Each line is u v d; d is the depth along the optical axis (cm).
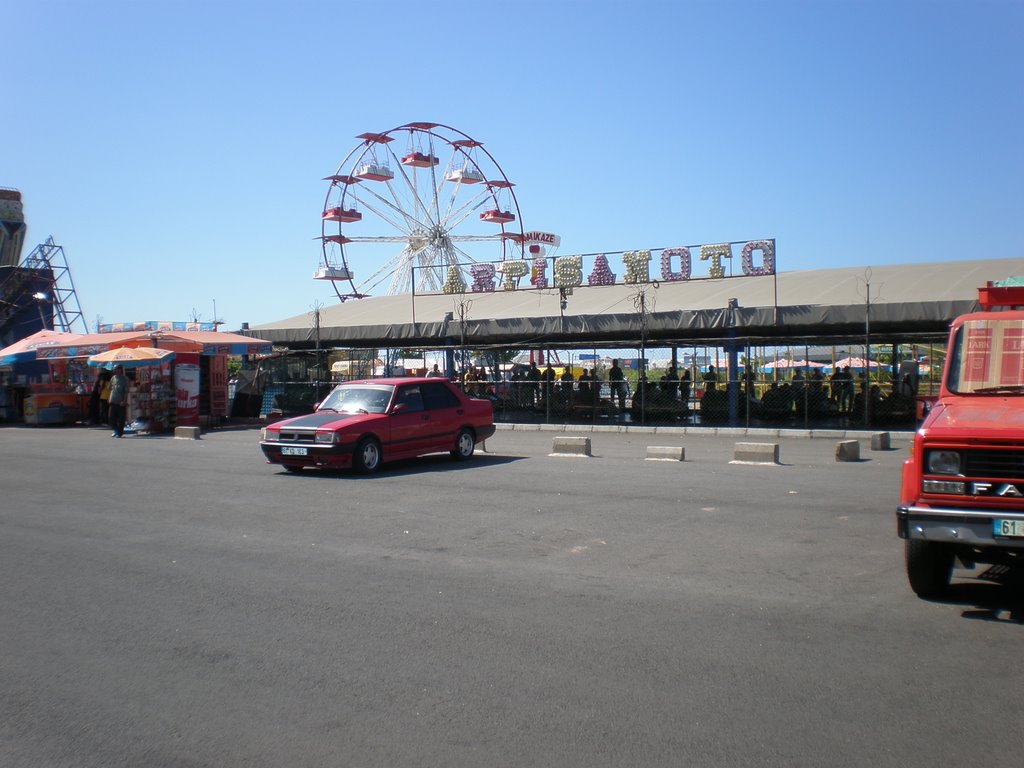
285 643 577
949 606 648
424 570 771
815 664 527
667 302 2547
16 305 4288
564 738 428
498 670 523
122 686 505
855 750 411
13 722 457
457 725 445
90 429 2611
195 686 504
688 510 1050
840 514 1013
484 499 1152
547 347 2614
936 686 489
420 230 4359
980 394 721
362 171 4238
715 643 567
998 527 594
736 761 402
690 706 465
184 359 2520
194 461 1662
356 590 707
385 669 527
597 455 1739
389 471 1463
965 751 409
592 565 783
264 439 1448
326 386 2881
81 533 951
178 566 795
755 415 2448
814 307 2173
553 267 2617
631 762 402
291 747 424
